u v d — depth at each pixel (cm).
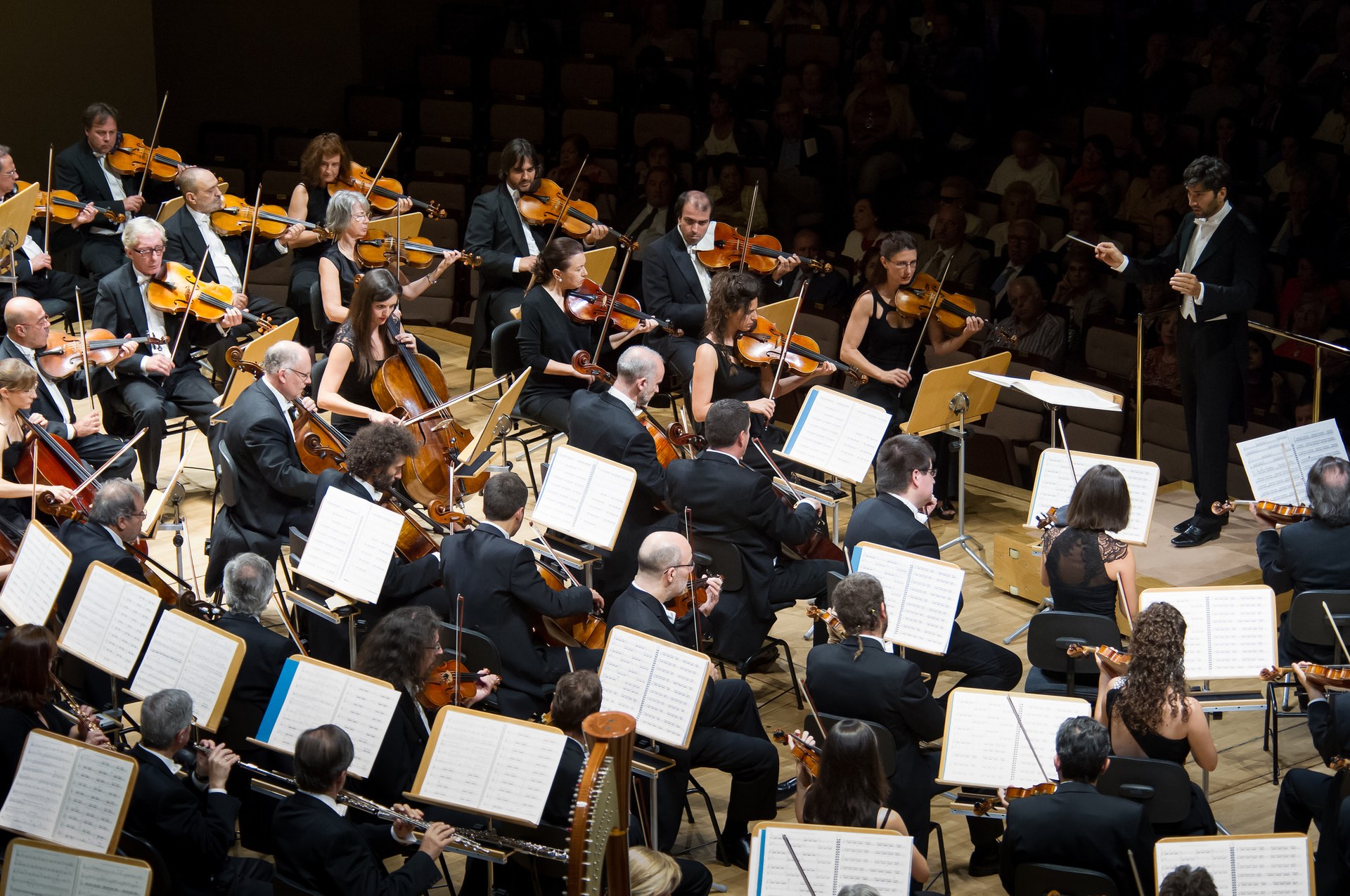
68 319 1958
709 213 1672
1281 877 877
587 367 1533
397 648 1037
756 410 1493
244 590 1083
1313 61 2530
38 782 936
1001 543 1503
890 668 1025
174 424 1781
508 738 931
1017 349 1955
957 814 1166
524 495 1170
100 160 1994
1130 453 1911
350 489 1198
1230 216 1445
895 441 1208
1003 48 2769
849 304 2159
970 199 2280
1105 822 895
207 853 952
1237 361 1482
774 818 1122
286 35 2845
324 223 1719
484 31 2966
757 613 1262
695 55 2836
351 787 1052
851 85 2706
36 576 1146
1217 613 1093
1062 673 1177
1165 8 2803
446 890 1105
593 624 1216
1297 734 1277
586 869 693
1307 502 1321
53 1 2405
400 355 1510
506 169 1834
